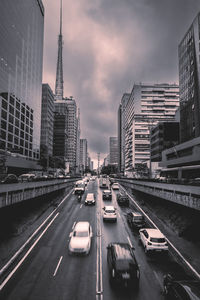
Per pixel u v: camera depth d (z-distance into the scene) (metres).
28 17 92.38
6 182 21.91
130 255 11.81
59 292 10.23
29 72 93.81
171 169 62.28
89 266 13.03
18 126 81.62
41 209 29.08
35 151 100.75
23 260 13.80
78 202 35.56
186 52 71.81
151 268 12.82
